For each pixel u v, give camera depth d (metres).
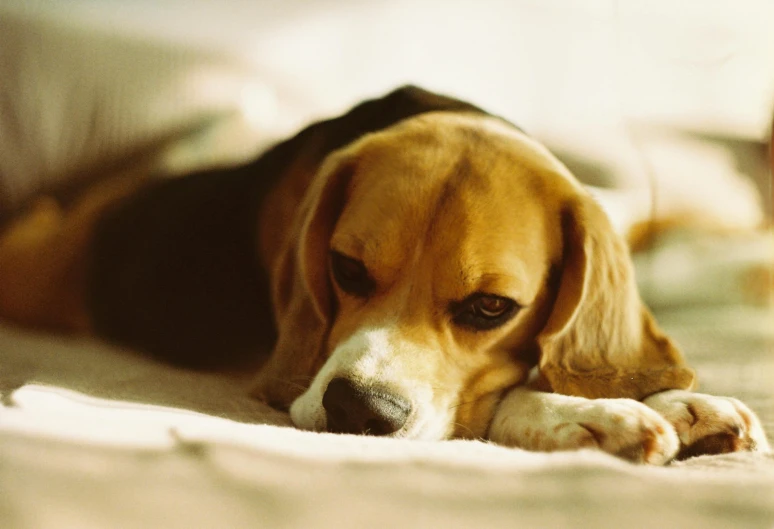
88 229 0.89
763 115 1.15
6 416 0.50
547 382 0.61
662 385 0.61
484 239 0.59
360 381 0.57
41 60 1.04
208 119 1.05
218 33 1.10
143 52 1.07
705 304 0.89
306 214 0.65
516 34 1.17
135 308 0.81
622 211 0.92
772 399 0.63
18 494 0.46
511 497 0.48
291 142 0.77
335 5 1.13
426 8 1.15
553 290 0.62
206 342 0.74
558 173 0.63
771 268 0.90
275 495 0.47
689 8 1.19
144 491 0.47
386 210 0.60
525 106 1.16
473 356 0.60
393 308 0.60
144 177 0.94
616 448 0.54
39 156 1.02
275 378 0.63
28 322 0.90
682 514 0.48
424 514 0.47
